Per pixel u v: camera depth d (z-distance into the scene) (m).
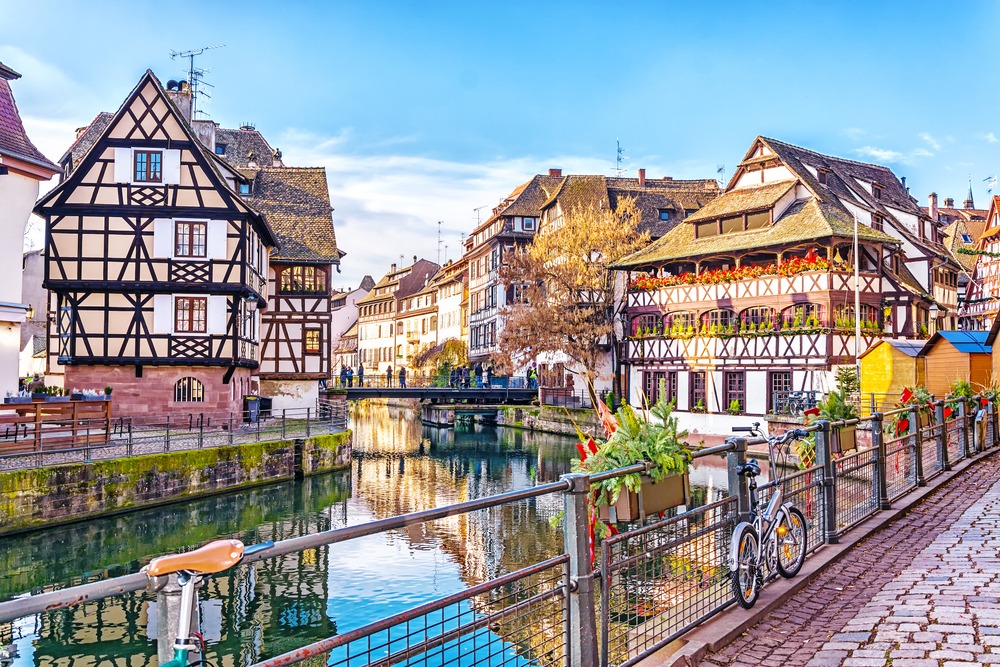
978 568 6.20
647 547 4.64
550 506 19.56
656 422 4.88
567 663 3.84
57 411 18.91
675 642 4.73
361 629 2.90
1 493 15.60
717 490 19.48
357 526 2.87
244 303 28.05
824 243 30.31
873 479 8.76
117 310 26.19
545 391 42.06
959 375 22.56
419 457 31.00
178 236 26.58
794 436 6.69
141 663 9.66
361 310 89.44
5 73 21.19
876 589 5.97
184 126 26.62
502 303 49.78
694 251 35.00
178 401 26.42
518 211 50.50
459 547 15.20
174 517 18.41
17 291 20.27
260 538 16.36
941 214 60.94
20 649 10.11
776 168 35.19
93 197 26.27
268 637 10.48
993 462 13.43
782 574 6.05
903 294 31.14
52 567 14.21
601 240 38.75
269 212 37.25
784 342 30.89
